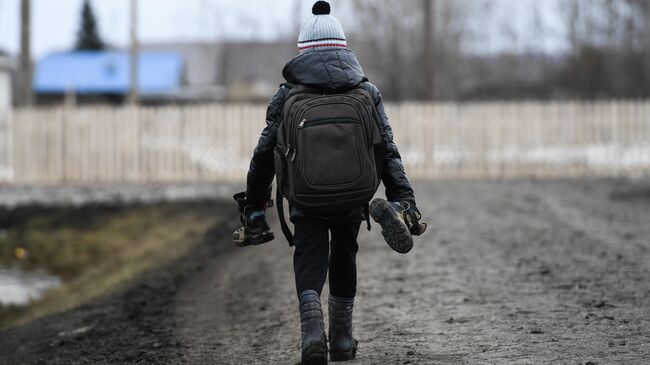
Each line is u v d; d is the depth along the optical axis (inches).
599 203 1936.5
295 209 552.7
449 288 942.4
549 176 2930.6
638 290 883.4
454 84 6525.6
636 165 2935.5
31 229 2151.8
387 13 5698.8
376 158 549.6
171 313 962.7
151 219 2127.2
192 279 1213.1
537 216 1676.9
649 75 5260.8
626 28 5703.7
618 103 2930.6
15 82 5265.8
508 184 2596.0
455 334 714.8
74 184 2785.4
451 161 2923.2
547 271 1020.5
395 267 1109.1
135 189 2659.9
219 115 2805.1
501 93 6653.5
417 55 5802.2
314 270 546.6
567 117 2928.2
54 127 2805.1
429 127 2915.8
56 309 1285.7
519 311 800.3
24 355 879.7
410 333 729.0
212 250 1514.5
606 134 2935.5
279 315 868.6
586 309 797.2
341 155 527.5
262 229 583.2
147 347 785.6
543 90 6628.9
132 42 3651.6
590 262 1083.9
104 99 6565.0
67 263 1841.8
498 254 1183.6
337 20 560.4
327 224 555.5
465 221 1604.3
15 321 1294.3
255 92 6884.8
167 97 6560.0
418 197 2133.4
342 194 527.5
